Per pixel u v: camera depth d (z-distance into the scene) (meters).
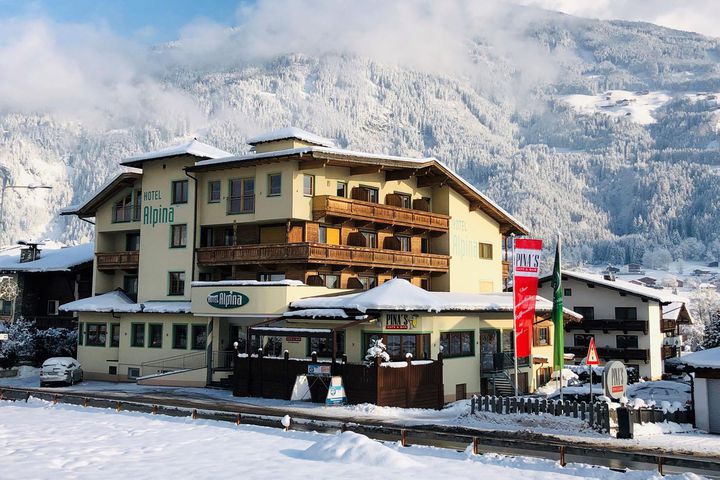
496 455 22.45
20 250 69.81
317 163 45.94
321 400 37.31
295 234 46.78
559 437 28.45
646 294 66.69
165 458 21.73
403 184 54.06
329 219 48.38
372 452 21.38
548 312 50.41
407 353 39.09
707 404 31.03
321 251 45.19
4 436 25.50
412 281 54.00
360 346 39.00
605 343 69.19
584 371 54.88
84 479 18.70
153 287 51.78
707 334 75.94
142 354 50.38
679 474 19.41
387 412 34.16
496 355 45.16
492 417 31.86
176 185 51.62
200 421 29.20
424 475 19.59
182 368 48.19
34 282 63.16
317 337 37.81
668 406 31.97
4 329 57.19
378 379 35.44
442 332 41.06
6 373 54.72
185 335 48.72
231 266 50.09
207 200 50.25
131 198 55.25
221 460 21.48
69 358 49.66
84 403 34.34
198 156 50.31
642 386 40.41
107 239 57.12
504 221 61.50
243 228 49.78
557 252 32.75
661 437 28.89
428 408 37.72
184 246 50.47
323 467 20.52
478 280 58.62
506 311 45.09
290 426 29.19
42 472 19.47
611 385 29.77
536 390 48.78
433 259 53.44
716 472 21.42
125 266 54.16
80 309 52.50
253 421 30.34
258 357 39.97
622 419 28.58
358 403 36.03
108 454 22.28
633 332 67.75
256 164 47.09
